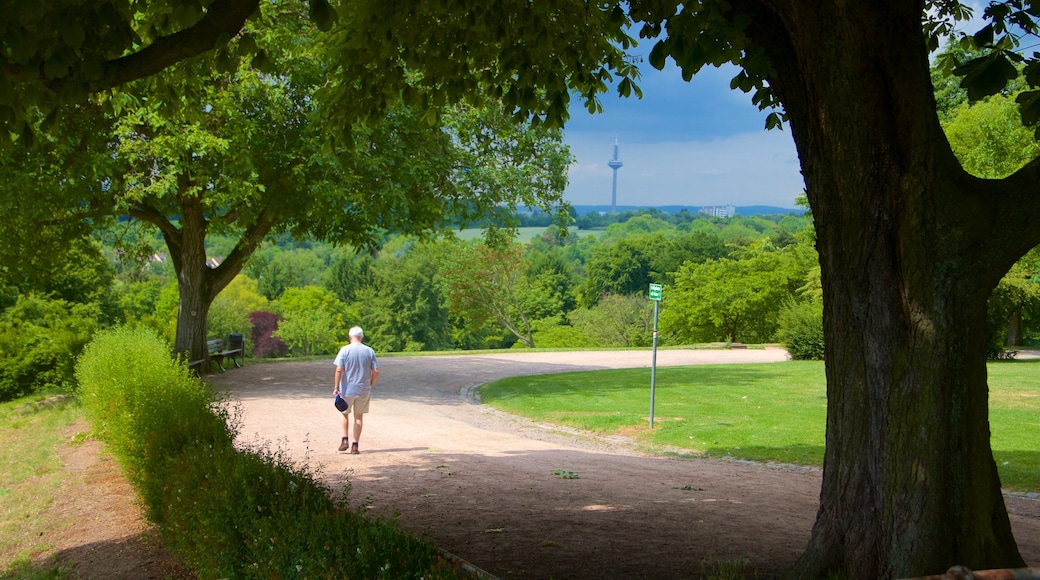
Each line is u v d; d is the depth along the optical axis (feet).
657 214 629.51
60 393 67.62
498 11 23.41
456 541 21.94
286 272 336.29
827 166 15.35
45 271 67.92
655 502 29.04
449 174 66.90
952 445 14.07
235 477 18.97
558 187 72.38
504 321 194.80
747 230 436.76
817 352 106.52
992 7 21.21
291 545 14.66
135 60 17.20
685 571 18.79
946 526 13.96
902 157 14.47
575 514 26.20
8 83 15.75
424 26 24.49
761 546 21.86
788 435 47.55
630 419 53.98
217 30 17.33
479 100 27.94
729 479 36.06
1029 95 16.15
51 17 15.52
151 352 40.96
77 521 27.81
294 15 56.44
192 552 20.27
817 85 15.07
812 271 157.07
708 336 185.68
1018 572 6.78
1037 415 53.31
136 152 55.36
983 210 13.98
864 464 14.93
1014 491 34.88
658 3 21.06
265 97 58.44
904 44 14.29
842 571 15.01
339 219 61.16
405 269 265.95
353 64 24.97
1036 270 102.12
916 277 14.29
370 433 45.91
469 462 37.35
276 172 60.13
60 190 51.34
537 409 59.57
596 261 293.23
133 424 30.07
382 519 16.39
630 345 206.28
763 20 16.47
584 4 24.11
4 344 69.97
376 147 61.21
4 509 30.12
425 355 114.52
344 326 263.08
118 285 179.52
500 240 74.13
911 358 14.28
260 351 240.12
